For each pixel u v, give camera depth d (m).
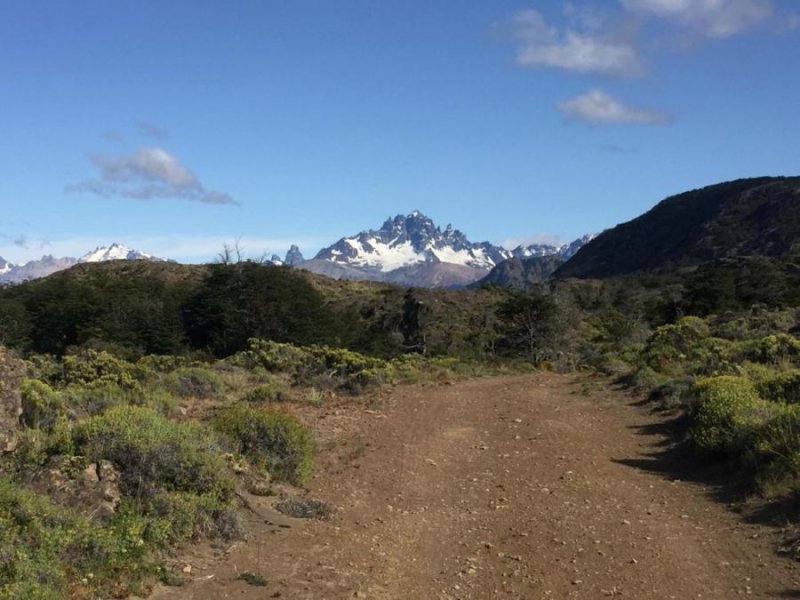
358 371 22.83
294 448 10.64
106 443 7.91
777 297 54.34
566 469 11.87
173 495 7.73
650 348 27.09
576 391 20.94
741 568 7.27
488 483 11.21
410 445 13.73
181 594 6.28
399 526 9.03
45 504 6.56
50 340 51.22
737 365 17.86
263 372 22.31
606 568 7.49
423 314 62.91
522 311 50.91
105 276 71.94
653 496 10.17
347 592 6.66
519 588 7.04
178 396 17.28
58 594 5.50
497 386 22.94
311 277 86.50
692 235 154.12
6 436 7.45
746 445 10.79
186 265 88.19
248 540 7.78
